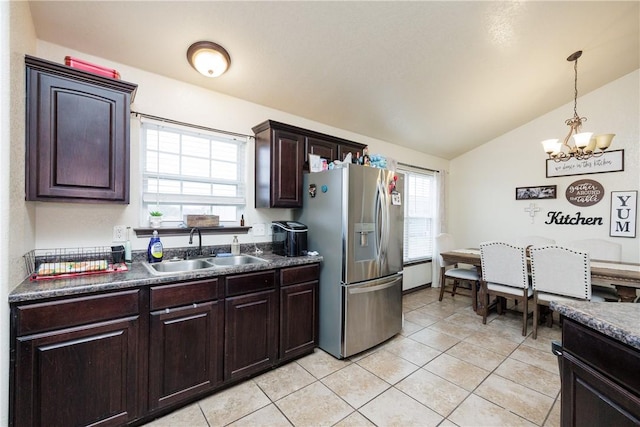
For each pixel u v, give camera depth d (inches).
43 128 60.2
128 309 61.6
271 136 99.0
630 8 91.1
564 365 44.4
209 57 81.0
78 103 64.1
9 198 49.0
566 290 106.0
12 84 50.4
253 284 81.7
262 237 110.1
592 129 146.3
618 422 35.0
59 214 73.3
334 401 73.0
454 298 166.1
